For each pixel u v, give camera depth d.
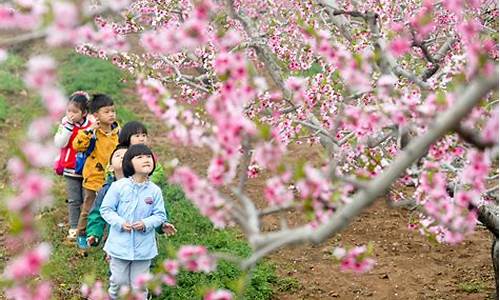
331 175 2.90
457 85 3.26
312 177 2.80
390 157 5.36
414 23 4.48
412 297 7.21
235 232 8.84
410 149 2.53
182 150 12.76
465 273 7.84
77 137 7.40
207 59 7.61
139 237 5.97
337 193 2.94
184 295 6.61
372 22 5.13
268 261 8.03
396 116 3.47
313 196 2.83
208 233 8.53
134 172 6.04
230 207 2.98
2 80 16.05
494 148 2.82
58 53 19.31
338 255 3.23
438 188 3.50
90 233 6.71
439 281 7.64
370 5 6.79
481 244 8.73
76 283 7.04
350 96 4.08
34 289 2.99
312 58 7.11
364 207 2.59
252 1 8.94
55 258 7.48
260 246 2.71
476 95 2.38
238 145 3.09
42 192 2.44
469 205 4.09
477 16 6.43
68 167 7.83
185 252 3.10
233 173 2.98
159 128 14.18
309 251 8.47
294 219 9.62
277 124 6.34
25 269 2.57
